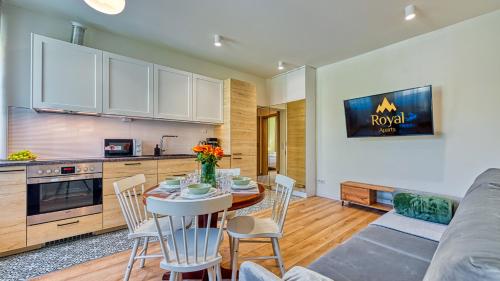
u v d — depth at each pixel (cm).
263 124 509
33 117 254
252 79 486
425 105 288
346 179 397
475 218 93
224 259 208
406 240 158
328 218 312
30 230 211
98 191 249
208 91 380
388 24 280
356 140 383
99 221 249
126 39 319
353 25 283
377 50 354
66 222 230
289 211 343
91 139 291
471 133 269
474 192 145
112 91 281
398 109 315
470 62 270
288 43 334
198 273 176
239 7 246
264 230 168
